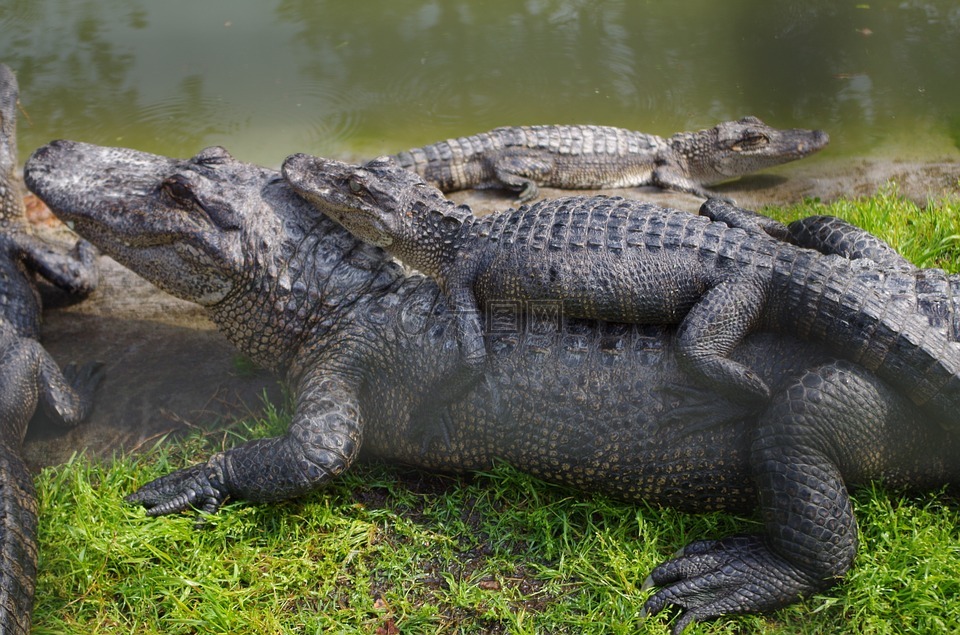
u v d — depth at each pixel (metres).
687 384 3.77
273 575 3.70
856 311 3.48
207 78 7.93
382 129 7.16
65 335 5.09
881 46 8.10
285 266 4.15
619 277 3.71
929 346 3.43
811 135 6.41
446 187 6.36
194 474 3.96
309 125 7.22
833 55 7.97
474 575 3.71
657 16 8.80
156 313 5.27
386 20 8.88
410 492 4.11
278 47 8.48
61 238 5.87
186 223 4.12
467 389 3.95
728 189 6.52
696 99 7.45
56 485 4.04
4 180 5.26
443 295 4.14
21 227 5.35
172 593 3.60
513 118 7.27
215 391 4.70
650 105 7.39
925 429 3.66
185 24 8.95
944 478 3.81
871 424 3.58
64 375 4.71
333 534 3.87
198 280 4.24
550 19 8.80
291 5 9.25
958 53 7.92
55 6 9.22
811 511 3.48
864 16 8.65
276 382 4.73
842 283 3.54
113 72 8.02
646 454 3.82
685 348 3.58
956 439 3.68
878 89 7.46
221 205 4.13
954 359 3.43
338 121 7.27
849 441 3.58
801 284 3.55
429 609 3.55
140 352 4.97
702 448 3.77
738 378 3.55
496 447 4.01
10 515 3.64
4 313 4.78
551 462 3.96
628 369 3.83
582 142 6.37
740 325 3.59
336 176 4.07
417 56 8.20
